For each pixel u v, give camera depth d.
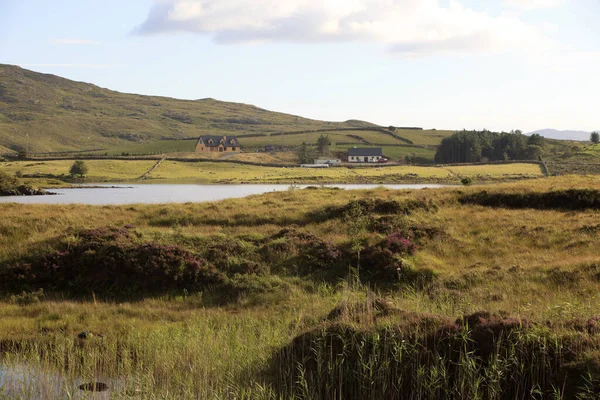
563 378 13.32
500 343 14.42
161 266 26.80
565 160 196.62
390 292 24.77
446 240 31.30
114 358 17.20
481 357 14.45
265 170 185.38
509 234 32.25
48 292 25.95
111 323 21.17
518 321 15.18
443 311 19.61
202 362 16.25
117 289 26.11
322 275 27.03
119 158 199.00
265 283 25.92
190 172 176.75
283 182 146.75
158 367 16.38
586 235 30.86
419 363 14.38
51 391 14.88
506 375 13.80
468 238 31.98
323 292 24.91
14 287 26.25
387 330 15.45
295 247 29.62
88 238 29.22
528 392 13.61
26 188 105.19
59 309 23.16
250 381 15.22
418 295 23.27
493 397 13.23
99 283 26.41
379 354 14.77
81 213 36.00
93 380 15.84
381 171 174.00
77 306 23.72
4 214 34.25
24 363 17.12
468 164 195.38
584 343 14.04
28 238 30.22
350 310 18.62
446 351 14.79
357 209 34.03
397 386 14.34
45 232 31.25
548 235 31.56
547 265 26.12
